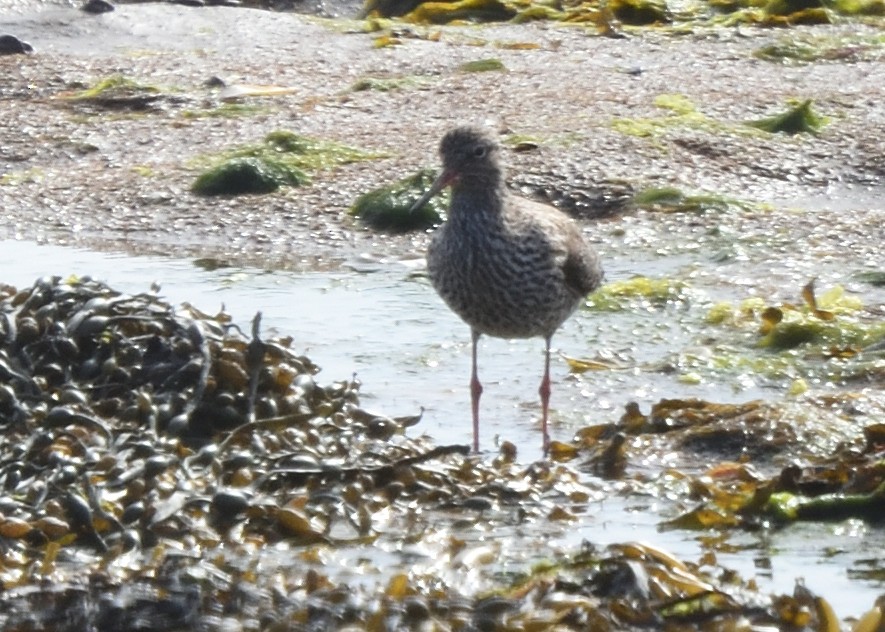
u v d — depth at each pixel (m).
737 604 8.10
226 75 24.95
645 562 8.53
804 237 16.92
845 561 9.26
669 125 20.77
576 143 19.94
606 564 8.46
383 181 19.38
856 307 14.38
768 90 23.23
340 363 13.59
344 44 27.30
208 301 15.51
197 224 18.59
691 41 27.53
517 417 12.31
